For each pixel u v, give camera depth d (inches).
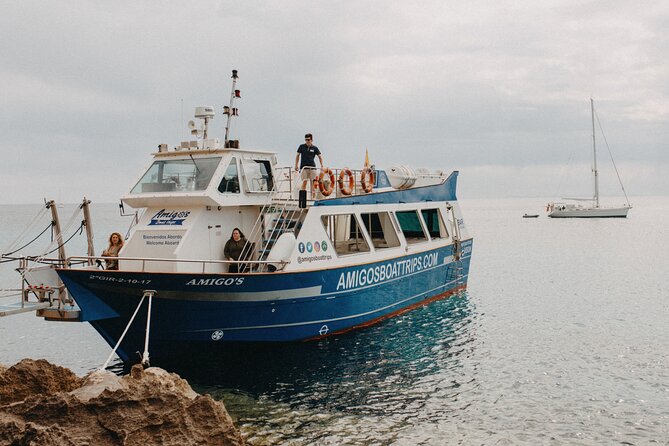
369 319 749.3
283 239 614.2
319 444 409.7
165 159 643.5
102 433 321.1
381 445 411.2
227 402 492.7
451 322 807.1
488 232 3435.0
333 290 661.3
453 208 983.0
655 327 798.5
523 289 1154.7
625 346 693.3
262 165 670.5
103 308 550.9
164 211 624.7
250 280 563.2
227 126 660.1
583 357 644.7
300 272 610.2
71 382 406.0
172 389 369.7
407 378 560.7
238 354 609.0
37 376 394.3
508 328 783.1
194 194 596.7
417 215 868.6
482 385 544.7
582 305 968.9
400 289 802.8
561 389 536.4
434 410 479.8
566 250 2121.1
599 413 478.0
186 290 536.7
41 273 553.9
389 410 478.3
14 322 879.7
